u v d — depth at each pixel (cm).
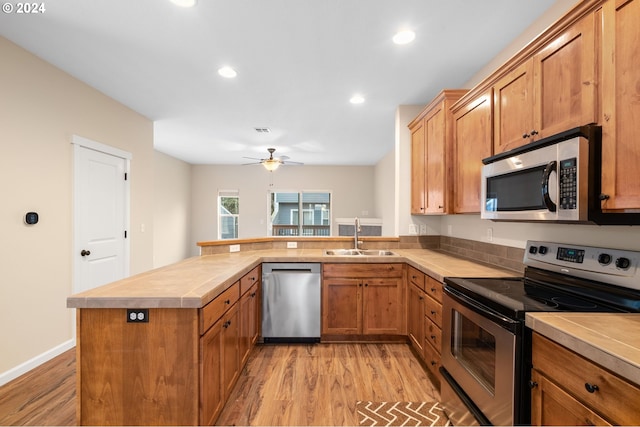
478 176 208
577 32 123
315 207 768
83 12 182
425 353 224
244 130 445
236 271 199
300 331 277
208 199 747
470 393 147
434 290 205
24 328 224
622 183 103
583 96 120
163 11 181
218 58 237
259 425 170
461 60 240
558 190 124
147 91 302
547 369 103
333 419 175
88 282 287
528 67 156
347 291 277
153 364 137
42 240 239
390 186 594
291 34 205
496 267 217
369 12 182
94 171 296
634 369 72
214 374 156
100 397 137
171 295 138
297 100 324
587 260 139
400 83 281
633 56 99
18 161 221
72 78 268
